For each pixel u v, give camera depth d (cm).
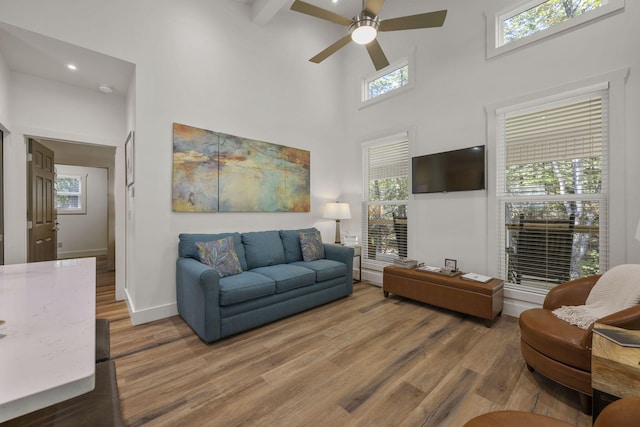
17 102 287
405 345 237
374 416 156
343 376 193
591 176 260
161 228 296
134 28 278
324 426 149
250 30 370
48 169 367
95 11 256
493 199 314
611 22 243
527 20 299
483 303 273
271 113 390
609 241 246
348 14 439
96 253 674
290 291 296
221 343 241
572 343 162
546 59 277
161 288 295
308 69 437
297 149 420
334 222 480
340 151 486
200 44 324
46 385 50
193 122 317
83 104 324
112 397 101
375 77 452
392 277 353
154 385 183
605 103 250
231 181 348
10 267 149
